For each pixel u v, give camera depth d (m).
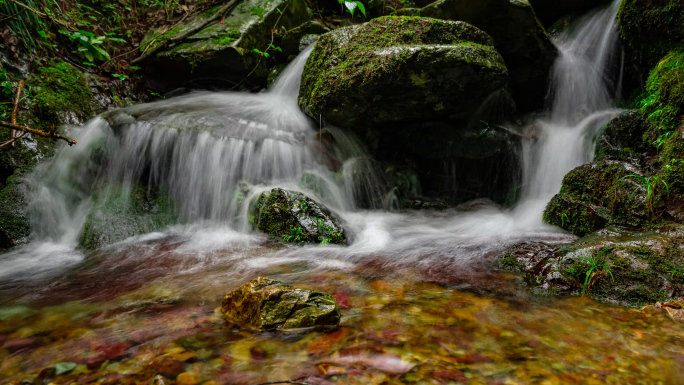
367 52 4.26
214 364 1.77
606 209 3.36
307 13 7.35
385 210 5.02
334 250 3.61
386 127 4.85
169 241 3.97
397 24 4.39
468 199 5.34
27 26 5.30
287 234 3.85
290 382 1.64
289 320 2.07
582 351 1.89
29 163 4.41
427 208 5.07
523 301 2.46
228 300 2.31
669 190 3.06
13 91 4.81
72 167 4.62
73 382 1.67
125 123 4.86
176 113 5.25
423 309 2.33
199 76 6.49
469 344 1.94
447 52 3.96
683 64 3.76
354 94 4.29
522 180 5.18
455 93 4.29
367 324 2.13
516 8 4.82
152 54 6.45
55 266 3.36
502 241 3.59
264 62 6.55
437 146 5.05
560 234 3.58
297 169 4.93
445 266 3.13
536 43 5.06
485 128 4.80
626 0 4.43
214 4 7.13
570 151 4.76
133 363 1.79
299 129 5.20
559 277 2.65
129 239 4.02
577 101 5.55
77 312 2.37
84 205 4.43
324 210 4.05
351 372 1.71
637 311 2.30
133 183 4.79
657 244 2.67
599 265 2.62
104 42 6.36
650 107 3.90
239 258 3.41
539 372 1.72
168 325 2.16
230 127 4.95
